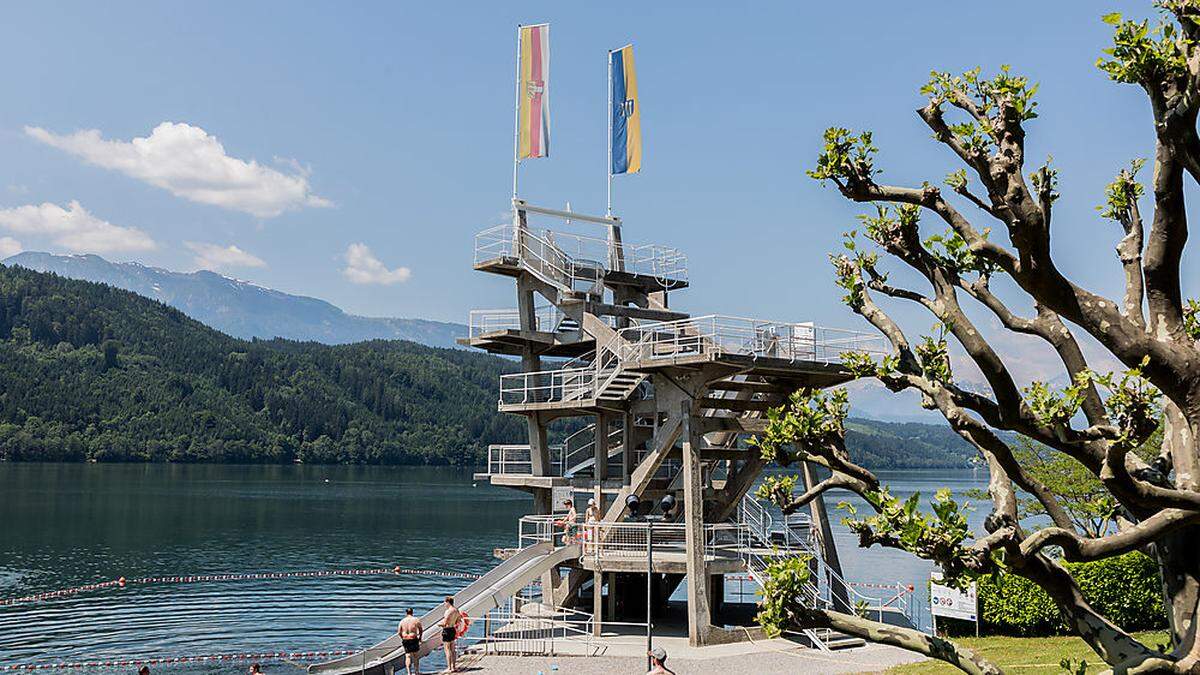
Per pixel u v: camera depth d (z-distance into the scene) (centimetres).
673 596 5488
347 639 4816
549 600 4138
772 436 1333
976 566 989
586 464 4525
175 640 4762
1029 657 2841
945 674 2717
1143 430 898
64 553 8006
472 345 4406
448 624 3123
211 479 18488
